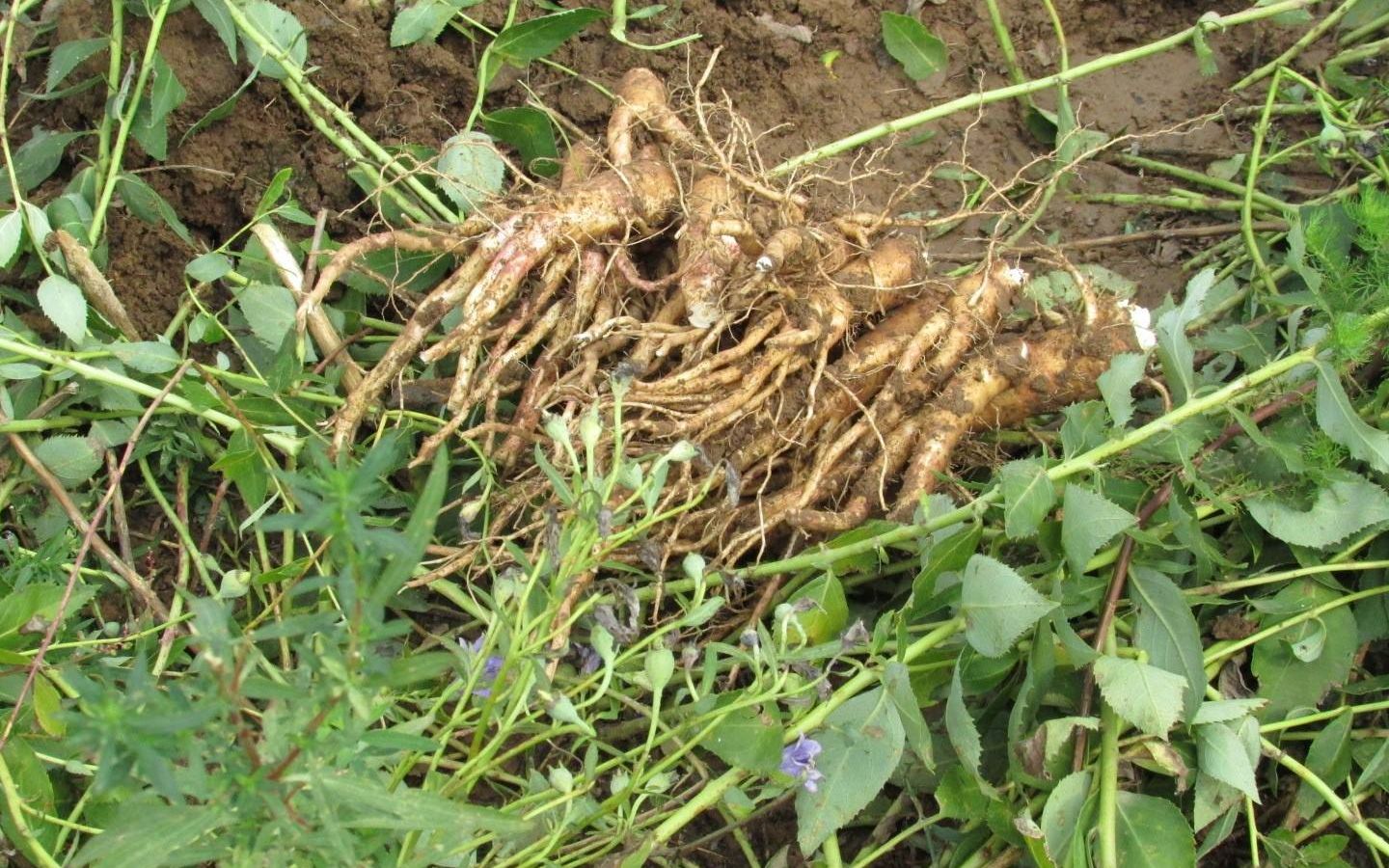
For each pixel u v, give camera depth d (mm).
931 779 1072
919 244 1176
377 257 1183
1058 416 1189
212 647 856
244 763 873
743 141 1193
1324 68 1323
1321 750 1070
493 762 994
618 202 1139
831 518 1102
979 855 1049
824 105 1321
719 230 1100
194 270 1136
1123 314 1139
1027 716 1048
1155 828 1020
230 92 1210
